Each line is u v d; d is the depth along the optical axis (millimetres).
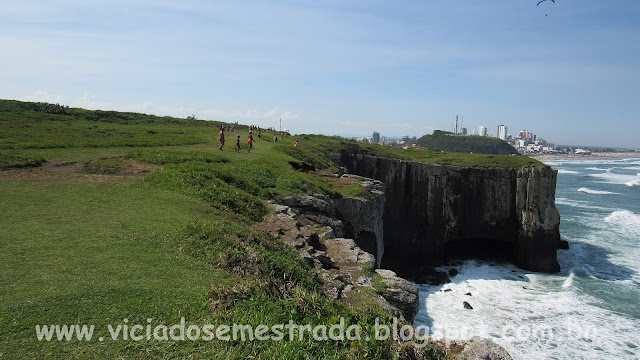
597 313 29438
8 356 6340
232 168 25797
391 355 8164
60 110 49812
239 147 36812
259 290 9586
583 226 58094
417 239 50812
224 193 19203
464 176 51125
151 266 10039
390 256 50875
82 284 8633
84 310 7770
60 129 35562
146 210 14625
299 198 24141
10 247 10078
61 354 6594
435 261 48281
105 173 20359
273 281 10289
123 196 16156
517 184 48219
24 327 7035
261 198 22062
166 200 16359
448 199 51188
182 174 20516
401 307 14641
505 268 44594
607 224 59156
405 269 44156
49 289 8250
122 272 9461
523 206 46750
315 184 29344
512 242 49219
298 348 7680
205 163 25047
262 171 27688
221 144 34625
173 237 12062
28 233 11141
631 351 23609
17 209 13164
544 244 43969
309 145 55969
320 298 10203
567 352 23312
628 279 38031
